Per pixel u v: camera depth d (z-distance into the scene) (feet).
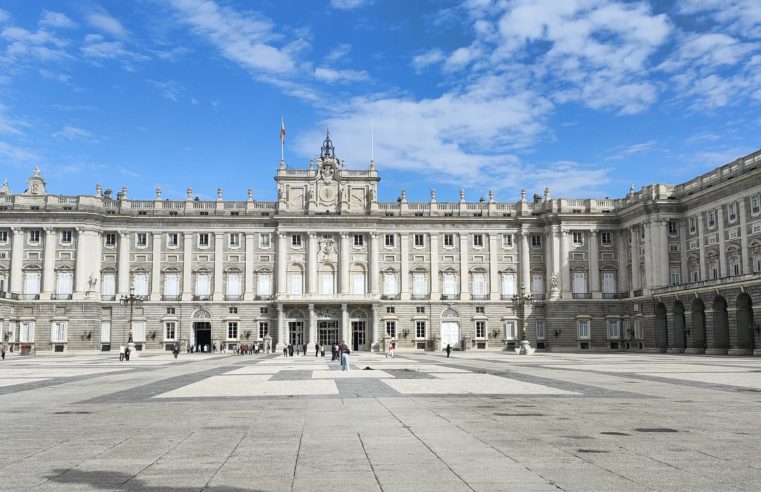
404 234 395.34
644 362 214.48
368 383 124.16
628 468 47.03
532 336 388.57
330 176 396.16
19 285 371.35
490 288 393.29
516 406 84.48
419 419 72.08
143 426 68.33
